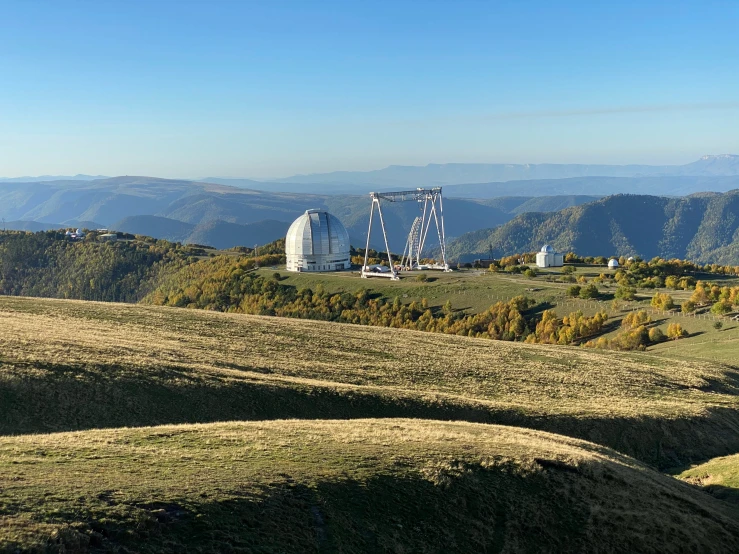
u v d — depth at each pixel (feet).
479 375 210.18
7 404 113.39
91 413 118.93
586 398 193.57
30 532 57.21
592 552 86.22
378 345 246.06
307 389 150.71
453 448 103.91
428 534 79.66
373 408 149.38
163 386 135.13
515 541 84.02
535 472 100.48
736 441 172.24
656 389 215.92
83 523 61.05
